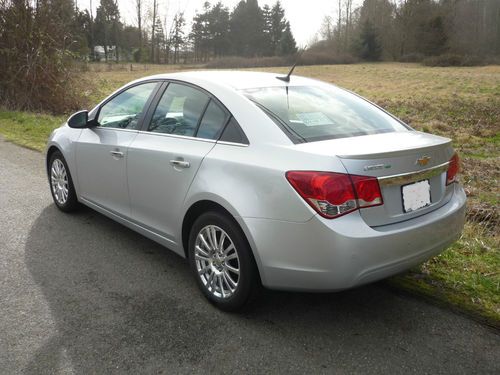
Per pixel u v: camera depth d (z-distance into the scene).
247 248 2.96
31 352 2.73
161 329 2.99
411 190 2.88
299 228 2.68
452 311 3.25
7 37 13.42
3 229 4.59
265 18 92.81
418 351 2.82
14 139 9.34
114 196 4.19
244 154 3.00
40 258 3.97
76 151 4.63
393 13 66.31
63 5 14.06
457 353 2.81
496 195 6.24
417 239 2.84
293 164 2.74
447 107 16.77
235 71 4.05
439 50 60.09
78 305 3.25
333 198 2.59
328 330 3.02
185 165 3.32
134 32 67.00
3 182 6.27
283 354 2.77
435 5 62.44
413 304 3.33
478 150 10.12
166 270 3.82
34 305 3.23
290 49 76.88
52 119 12.12
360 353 2.79
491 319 3.14
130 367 2.63
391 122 3.61
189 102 3.59
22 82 13.55
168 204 3.53
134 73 40.72
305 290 2.79
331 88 3.98
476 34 59.06
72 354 2.72
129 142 3.92
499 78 29.52
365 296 3.44
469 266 3.85
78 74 14.78
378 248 2.65
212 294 3.26
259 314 3.19
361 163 2.65
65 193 5.02
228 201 2.96
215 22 90.94
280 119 3.09
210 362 2.68
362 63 60.56
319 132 3.07
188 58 80.56
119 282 3.60
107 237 4.47
